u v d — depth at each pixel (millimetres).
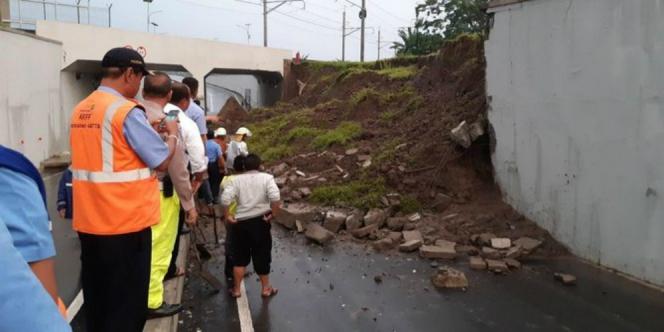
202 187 9008
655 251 6066
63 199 4176
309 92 24422
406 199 9195
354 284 6355
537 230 7883
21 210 1426
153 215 3465
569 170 7289
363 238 8273
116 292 3373
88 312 3479
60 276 5984
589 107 6871
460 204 9031
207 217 9398
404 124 12250
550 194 7711
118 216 3268
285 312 5492
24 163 1477
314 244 8078
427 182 9414
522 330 5055
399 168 9789
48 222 1544
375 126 13133
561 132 7391
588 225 7020
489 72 9180
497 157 9070
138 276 3412
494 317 5371
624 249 6484
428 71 14922
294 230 8875
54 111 17844
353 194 9609
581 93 6992
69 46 19562
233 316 5375
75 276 5977
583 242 7133
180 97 5344
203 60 25062
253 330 5051
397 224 8570
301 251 7723
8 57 13367
